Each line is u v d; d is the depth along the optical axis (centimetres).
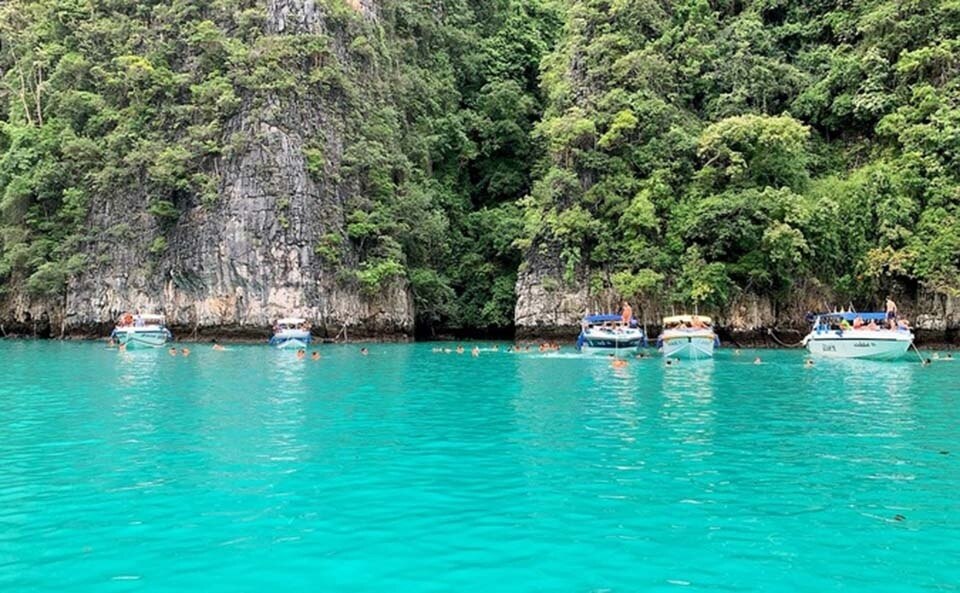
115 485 1049
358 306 5228
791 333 4694
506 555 773
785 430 1522
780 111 5444
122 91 5703
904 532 852
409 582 699
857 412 1775
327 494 1005
